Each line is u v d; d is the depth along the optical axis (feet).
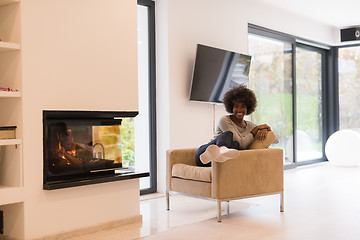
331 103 28.89
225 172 11.94
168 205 13.82
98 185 11.43
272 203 14.64
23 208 10.01
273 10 22.36
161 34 16.70
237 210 13.61
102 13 11.66
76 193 10.95
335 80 28.89
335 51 28.86
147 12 16.80
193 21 17.58
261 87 22.90
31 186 10.14
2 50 10.14
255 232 10.89
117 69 12.01
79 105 11.10
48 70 10.48
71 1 10.95
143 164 16.56
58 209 10.59
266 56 23.13
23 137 10.00
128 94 12.29
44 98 10.39
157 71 16.88
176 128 16.78
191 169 12.77
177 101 16.85
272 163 12.92
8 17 10.28
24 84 10.02
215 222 12.07
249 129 13.69
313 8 22.82
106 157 11.79
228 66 18.57
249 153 12.39
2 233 10.58
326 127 29.04
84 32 11.24
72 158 10.97
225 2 19.16
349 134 25.68
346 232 10.77
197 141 17.74
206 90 17.66
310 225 11.53
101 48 11.62
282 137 24.56
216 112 18.74
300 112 26.61
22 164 10.00
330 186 18.22
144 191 16.55
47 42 10.46
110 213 11.69
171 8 16.66
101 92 11.61
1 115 10.56
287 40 24.29
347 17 24.95
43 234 10.31
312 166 26.04
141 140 16.48
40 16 10.34
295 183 19.25
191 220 12.39
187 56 17.29
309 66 27.40
